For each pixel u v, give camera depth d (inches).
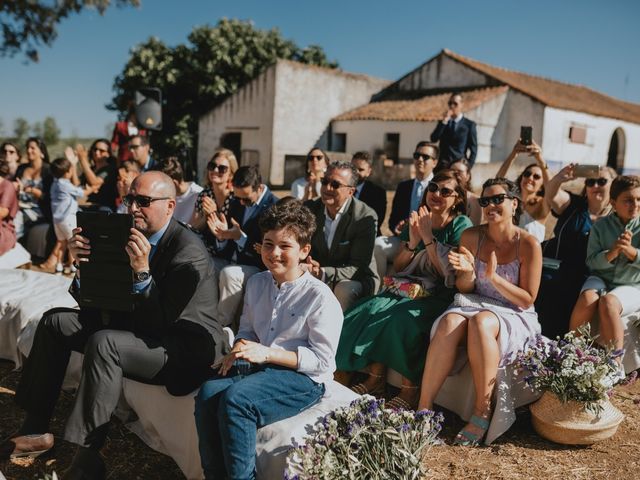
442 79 914.7
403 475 109.3
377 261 214.2
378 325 165.0
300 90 866.1
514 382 151.2
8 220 249.0
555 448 143.6
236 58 900.6
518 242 156.3
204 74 890.7
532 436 150.0
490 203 154.3
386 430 110.2
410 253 183.2
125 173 259.9
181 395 131.4
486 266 157.2
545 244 212.1
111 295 127.0
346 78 921.5
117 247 124.6
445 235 180.4
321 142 908.0
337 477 105.2
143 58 884.6
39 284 194.1
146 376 127.5
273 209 125.8
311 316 124.0
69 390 168.2
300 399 120.2
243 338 130.9
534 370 144.4
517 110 822.5
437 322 154.6
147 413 138.2
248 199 203.3
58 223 292.4
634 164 1019.9
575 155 863.7
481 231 163.8
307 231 125.6
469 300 157.3
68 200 291.3
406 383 161.9
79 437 118.3
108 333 123.5
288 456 109.6
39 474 129.0
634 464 136.3
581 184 494.0
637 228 184.9
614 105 1078.4
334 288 189.0
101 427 120.3
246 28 938.7
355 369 167.2
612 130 937.5
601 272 189.0
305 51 1054.4
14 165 324.8
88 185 341.1
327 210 196.4
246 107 867.4
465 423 157.0
